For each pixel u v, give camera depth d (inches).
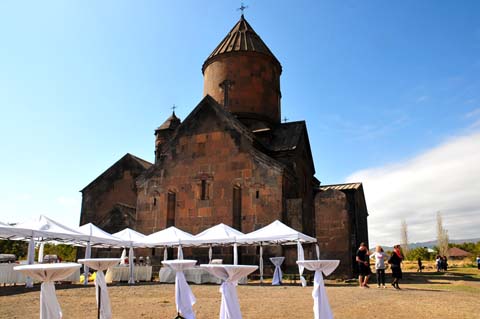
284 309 383.2
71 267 247.6
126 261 914.7
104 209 1142.3
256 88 1089.4
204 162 936.3
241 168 896.3
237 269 258.2
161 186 965.8
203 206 911.0
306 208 1069.8
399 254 615.8
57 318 244.1
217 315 354.3
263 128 1032.8
